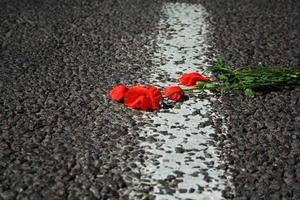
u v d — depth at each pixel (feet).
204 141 9.68
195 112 10.72
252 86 11.53
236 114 10.68
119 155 9.11
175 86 11.16
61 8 16.87
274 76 11.75
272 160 9.11
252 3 18.01
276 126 10.25
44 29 15.02
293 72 11.85
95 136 9.67
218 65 12.21
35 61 12.92
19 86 11.60
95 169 8.68
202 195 8.16
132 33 14.87
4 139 9.48
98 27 15.26
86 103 10.92
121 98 10.86
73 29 15.07
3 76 12.06
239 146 9.53
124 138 9.64
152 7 17.17
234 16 16.58
